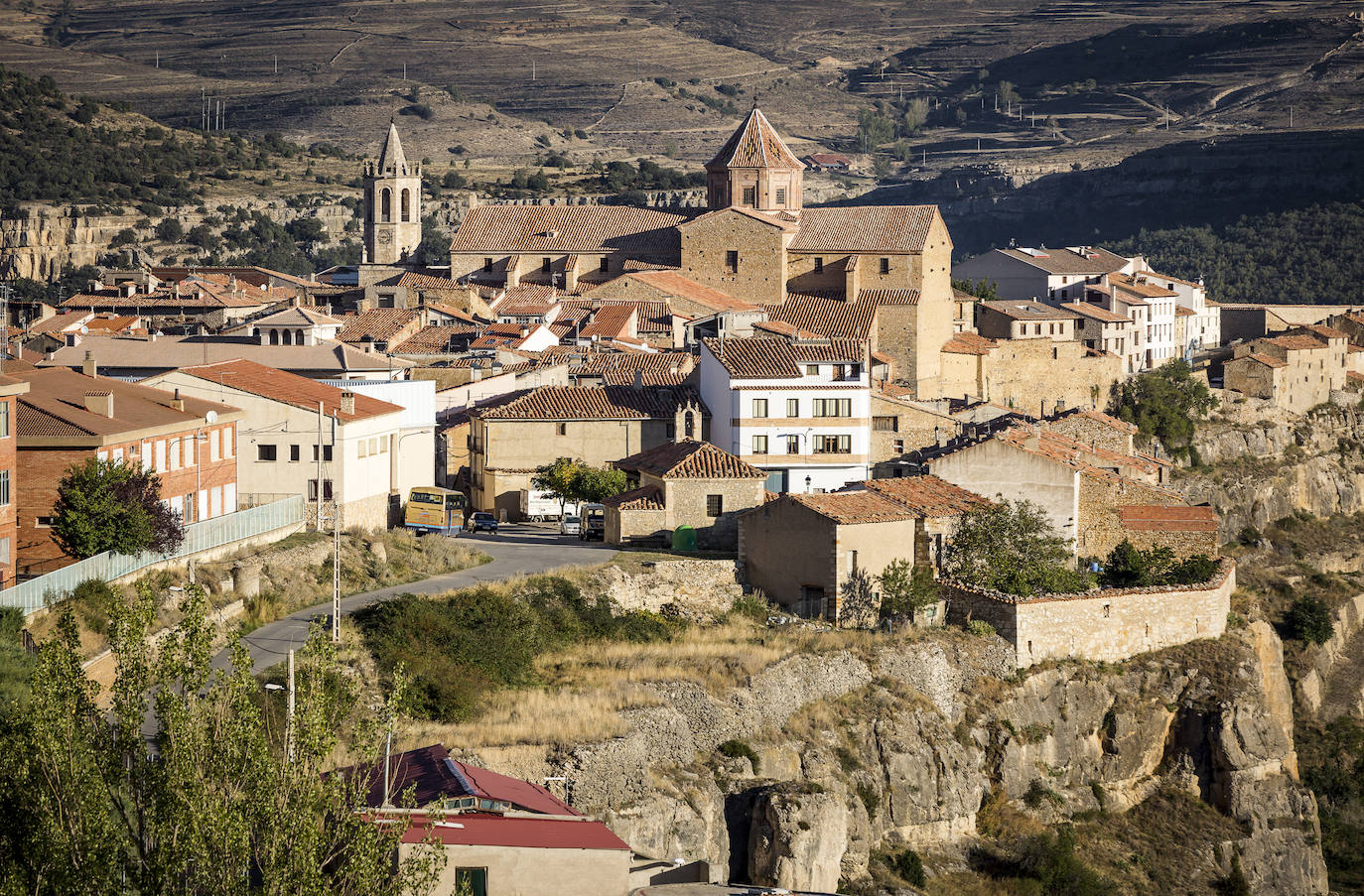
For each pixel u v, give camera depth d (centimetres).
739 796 10512
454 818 7256
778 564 13350
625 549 14225
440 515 14812
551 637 11775
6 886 6203
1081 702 13300
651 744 10288
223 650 10225
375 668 10338
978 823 12200
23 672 8544
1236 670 14100
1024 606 13162
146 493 11012
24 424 11025
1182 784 13675
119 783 6644
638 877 8106
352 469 14012
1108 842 12925
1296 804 13888
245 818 6462
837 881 10538
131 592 10362
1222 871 13112
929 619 13200
